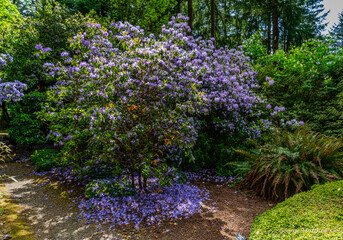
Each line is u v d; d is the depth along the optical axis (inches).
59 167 215.0
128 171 177.3
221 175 195.0
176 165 196.7
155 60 151.4
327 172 141.6
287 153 156.0
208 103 185.2
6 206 139.3
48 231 117.1
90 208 141.3
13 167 221.5
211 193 163.8
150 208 140.1
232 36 555.8
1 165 226.8
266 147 179.5
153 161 160.1
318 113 242.1
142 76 150.6
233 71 223.5
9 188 169.9
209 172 205.8
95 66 158.4
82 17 295.1
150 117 159.6
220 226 121.0
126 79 153.0
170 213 135.2
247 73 226.7
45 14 280.2
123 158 181.0
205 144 201.8
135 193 156.0
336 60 256.5
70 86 171.5
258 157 170.4
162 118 157.9
